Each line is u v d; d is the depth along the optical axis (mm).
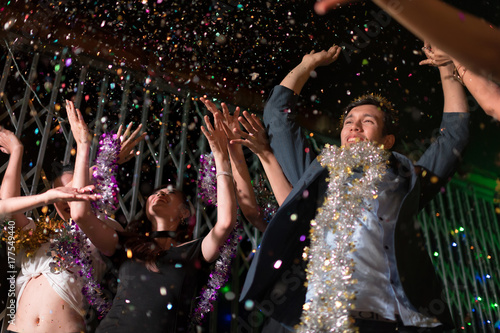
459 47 624
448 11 618
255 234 4523
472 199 6395
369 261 1913
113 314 2564
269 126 2504
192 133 4969
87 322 3066
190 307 2850
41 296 2799
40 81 4375
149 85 4773
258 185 2943
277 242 2049
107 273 3438
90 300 2834
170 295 2621
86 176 2688
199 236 4223
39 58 4363
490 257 5750
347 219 1977
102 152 3021
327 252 1923
